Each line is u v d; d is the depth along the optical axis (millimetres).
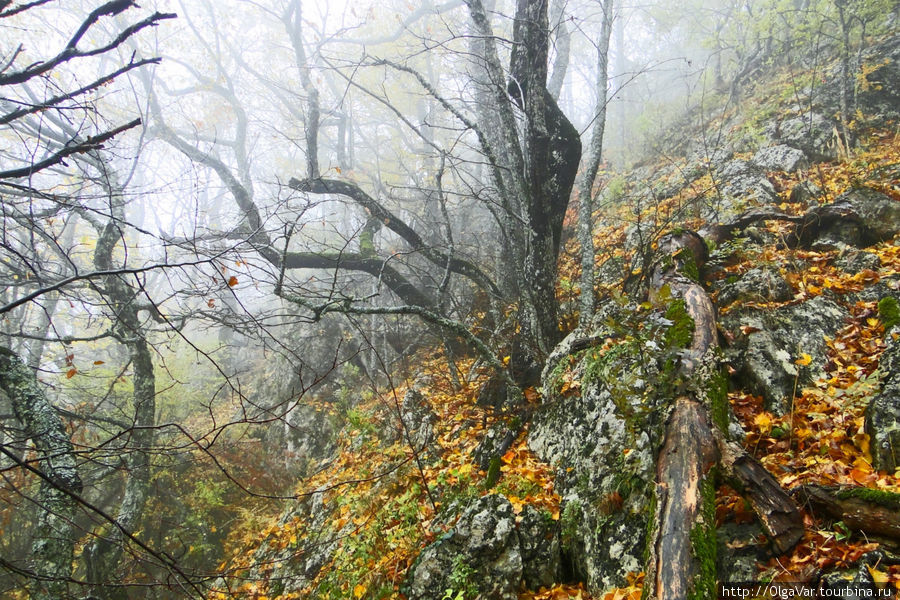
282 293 5461
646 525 3301
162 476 9727
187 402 13180
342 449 8539
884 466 3113
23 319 10359
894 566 2422
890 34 10039
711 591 2520
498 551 3805
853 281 4980
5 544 7414
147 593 7094
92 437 7785
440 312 7918
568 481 4277
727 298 5277
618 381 4051
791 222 6262
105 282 7801
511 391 5996
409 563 4379
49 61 2748
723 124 10789
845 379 3902
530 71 6867
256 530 8414
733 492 3242
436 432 6852
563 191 7188
